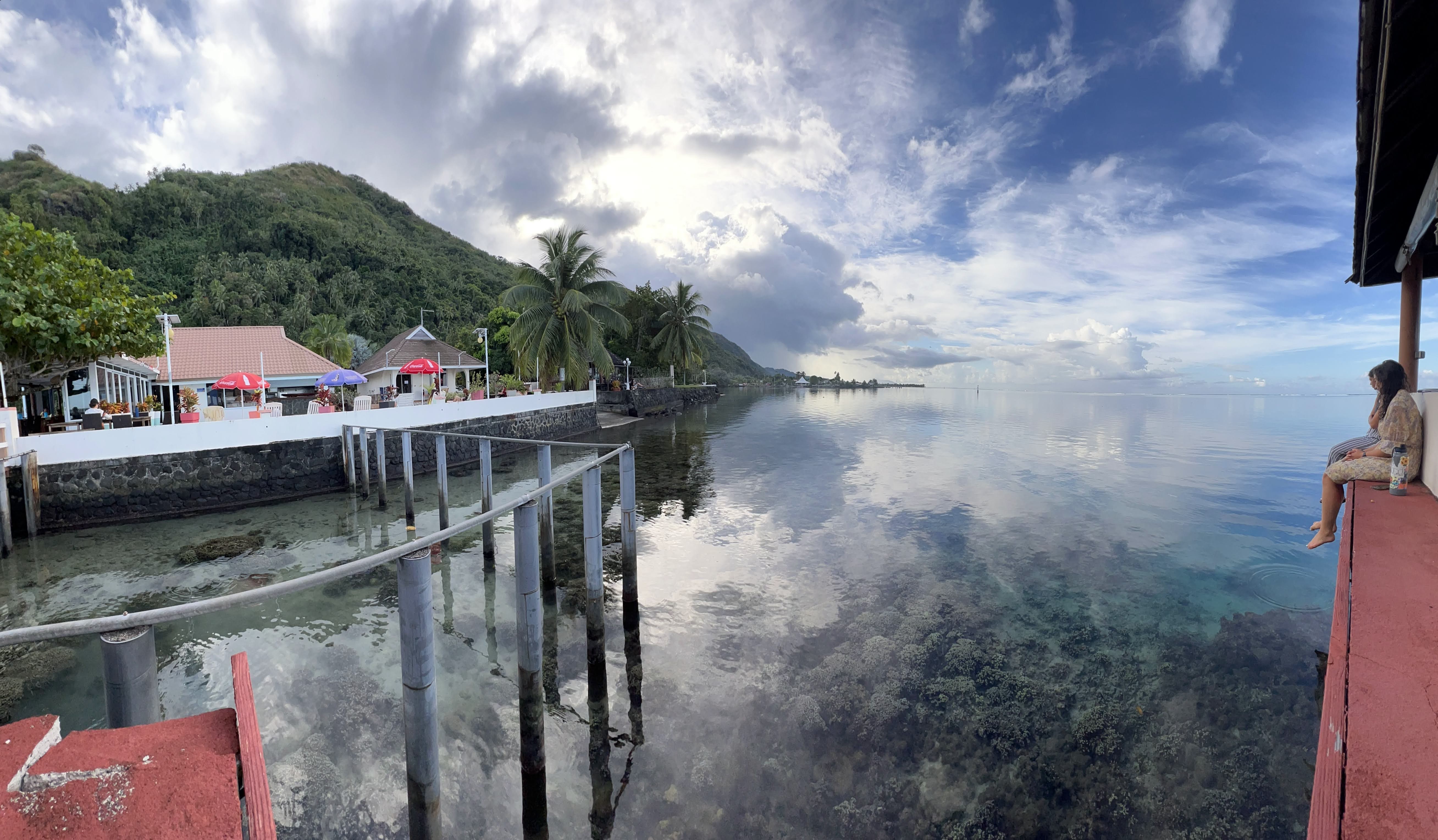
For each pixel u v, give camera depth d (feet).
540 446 29.81
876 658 22.54
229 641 24.75
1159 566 32.50
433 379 114.62
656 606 27.99
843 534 39.86
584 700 20.33
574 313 104.73
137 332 50.29
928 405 210.59
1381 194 20.01
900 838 14.24
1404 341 26.63
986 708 19.22
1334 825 6.22
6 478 37.99
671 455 79.00
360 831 15.01
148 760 5.23
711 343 226.17
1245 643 23.26
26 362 45.98
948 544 37.37
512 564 34.60
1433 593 11.02
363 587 30.63
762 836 14.35
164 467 45.57
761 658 22.90
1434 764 6.64
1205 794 15.37
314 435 53.57
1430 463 18.52
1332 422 122.21
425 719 12.57
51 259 46.11
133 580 32.45
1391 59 12.45
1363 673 8.59
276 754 17.81
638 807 15.44
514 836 14.80
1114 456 74.54
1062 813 14.89
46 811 4.64
